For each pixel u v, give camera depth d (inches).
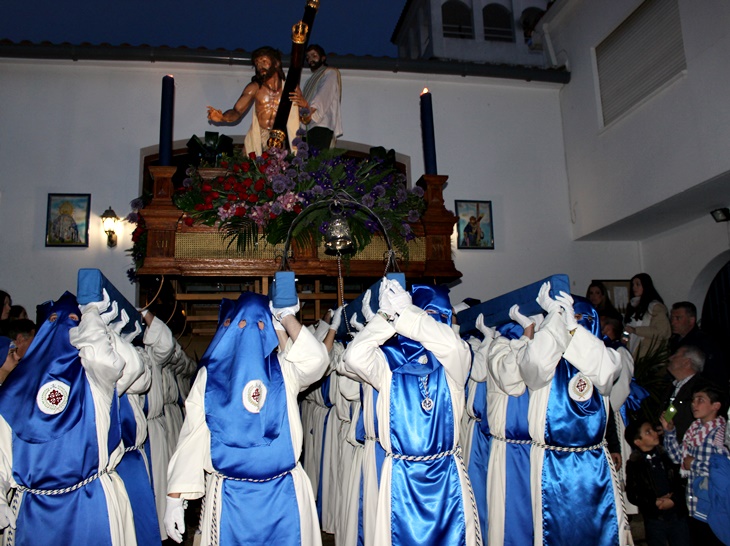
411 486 111.3
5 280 270.4
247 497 104.9
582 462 125.2
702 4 245.3
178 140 295.3
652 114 270.8
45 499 104.0
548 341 117.0
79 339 106.3
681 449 147.4
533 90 334.3
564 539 122.3
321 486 190.7
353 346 112.0
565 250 320.8
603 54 307.3
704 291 299.6
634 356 233.0
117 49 285.0
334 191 160.9
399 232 170.2
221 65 300.2
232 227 162.2
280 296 109.5
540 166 327.6
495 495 136.2
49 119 286.4
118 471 128.0
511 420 135.3
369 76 316.8
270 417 106.3
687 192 254.1
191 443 105.8
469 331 180.7
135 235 180.5
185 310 235.8
